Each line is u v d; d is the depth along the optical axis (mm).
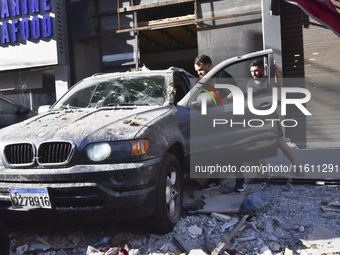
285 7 8695
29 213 3174
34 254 3176
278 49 8562
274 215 3734
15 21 10508
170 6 9914
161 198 3303
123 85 4484
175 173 3670
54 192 3080
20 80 11016
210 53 9391
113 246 3248
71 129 3299
